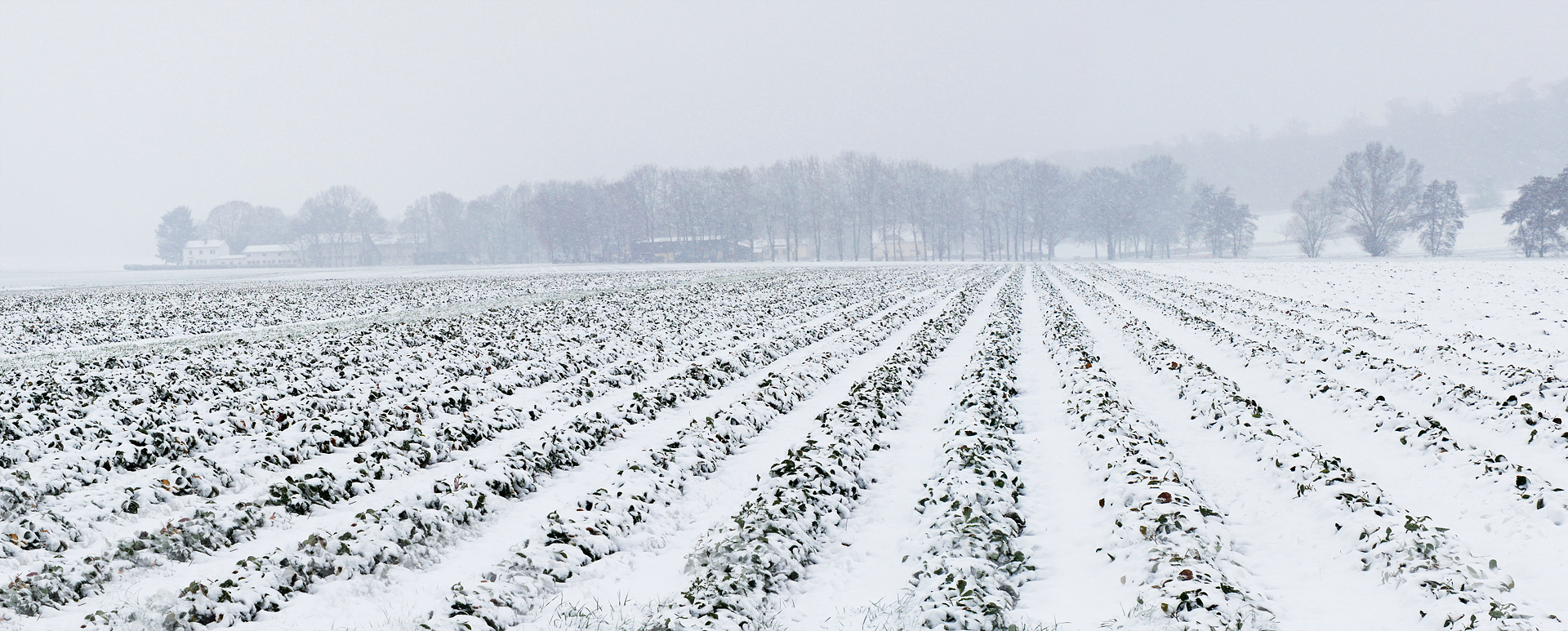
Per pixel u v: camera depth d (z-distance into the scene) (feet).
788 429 38.78
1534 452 30.58
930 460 32.73
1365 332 63.98
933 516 25.57
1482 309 82.53
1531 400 39.14
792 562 22.04
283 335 73.67
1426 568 20.18
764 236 498.28
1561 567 20.67
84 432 33.78
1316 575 21.15
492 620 18.94
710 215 454.40
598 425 37.29
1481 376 45.78
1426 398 39.96
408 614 19.54
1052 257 463.01
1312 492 26.27
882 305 107.76
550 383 51.39
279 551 21.74
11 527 23.68
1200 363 50.67
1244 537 23.76
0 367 53.67
